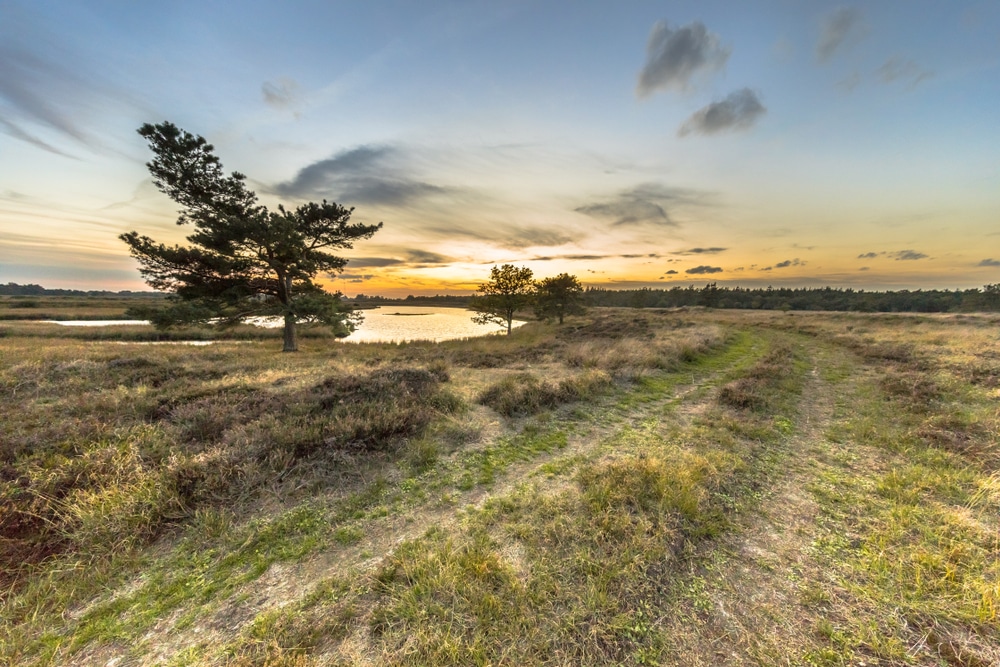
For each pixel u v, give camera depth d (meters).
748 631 2.24
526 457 4.84
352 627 2.26
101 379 7.20
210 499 3.43
